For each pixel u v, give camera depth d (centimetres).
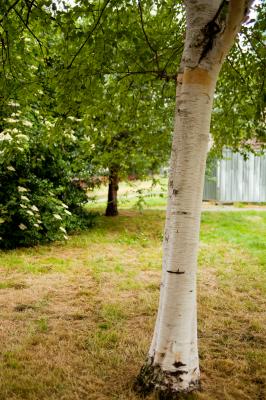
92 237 967
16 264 715
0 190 826
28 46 493
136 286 603
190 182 290
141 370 327
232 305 532
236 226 1144
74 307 517
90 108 519
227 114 591
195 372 313
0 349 394
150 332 441
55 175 927
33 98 537
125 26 449
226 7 283
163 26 500
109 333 432
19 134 673
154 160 812
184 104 290
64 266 713
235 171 1680
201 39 280
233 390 325
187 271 296
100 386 331
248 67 530
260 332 450
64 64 461
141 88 564
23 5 398
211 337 435
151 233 1040
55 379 337
